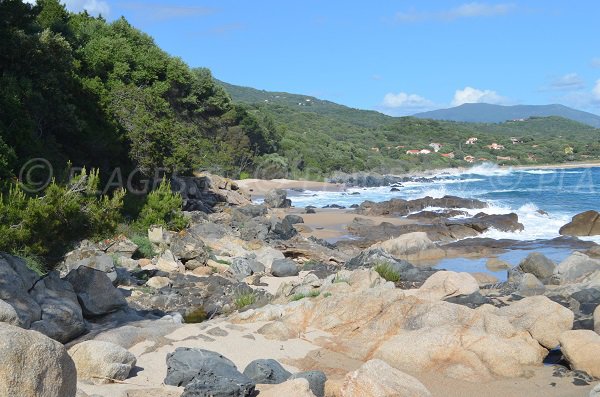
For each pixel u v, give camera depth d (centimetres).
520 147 17550
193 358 1130
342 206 6400
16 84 3219
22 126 3088
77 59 4622
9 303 1184
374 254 2791
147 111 4491
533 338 1345
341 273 2044
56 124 3597
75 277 1452
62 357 643
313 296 1791
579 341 1275
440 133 19450
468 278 1855
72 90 4000
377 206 5753
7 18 3597
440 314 1411
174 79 5988
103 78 4919
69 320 1275
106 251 2591
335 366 1273
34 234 1873
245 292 2170
